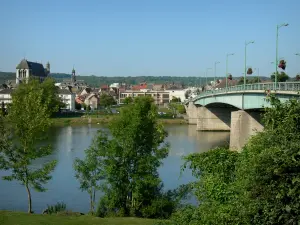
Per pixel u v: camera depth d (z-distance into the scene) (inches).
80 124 6107.3
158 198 1601.9
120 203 1637.6
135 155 1619.1
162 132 1728.6
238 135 3171.8
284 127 744.3
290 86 2164.1
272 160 680.4
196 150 3452.3
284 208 652.7
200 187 975.0
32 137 1676.9
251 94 2992.1
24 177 1732.3
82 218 1449.3
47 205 1827.0
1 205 1820.9
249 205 695.1
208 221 762.8
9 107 1723.7
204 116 5418.3
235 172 908.6
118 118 1670.8
